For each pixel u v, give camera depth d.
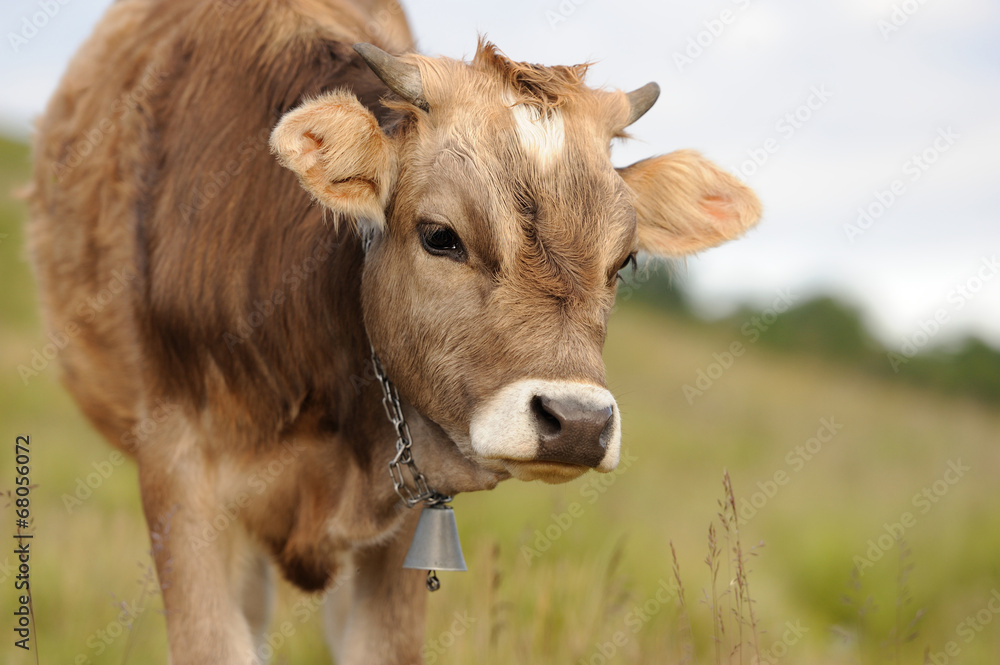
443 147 3.28
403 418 3.60
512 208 3.14
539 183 3.16
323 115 3.13
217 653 3.76
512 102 3.32
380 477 3.76
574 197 3.17
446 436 3.58
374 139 3.27
